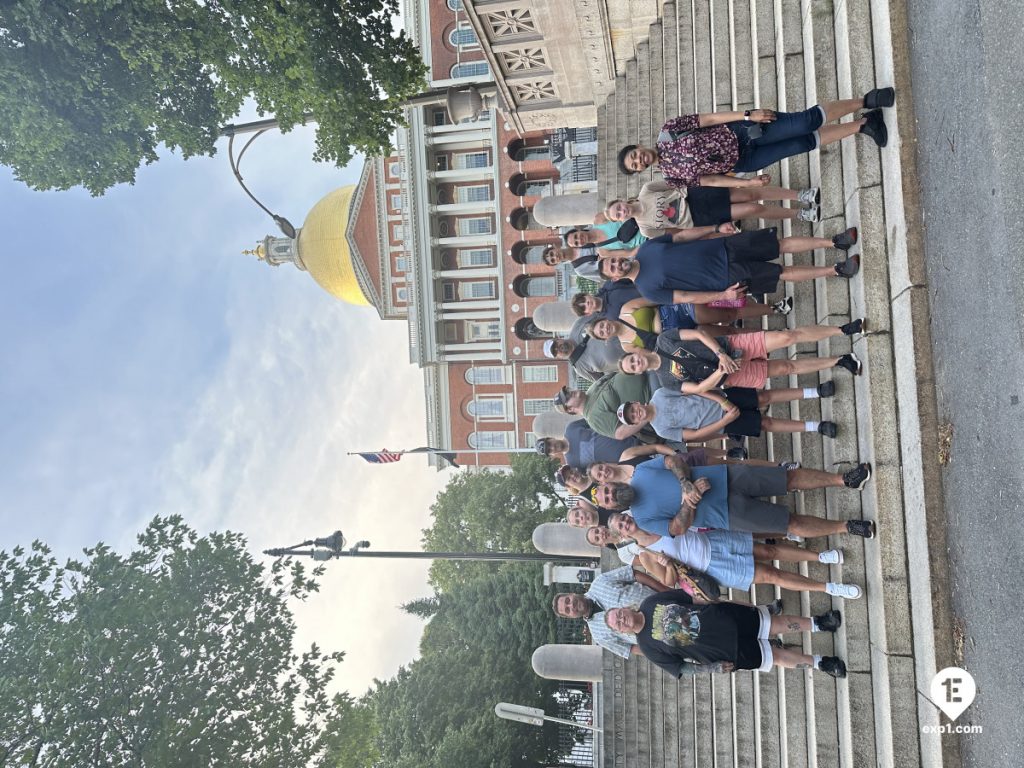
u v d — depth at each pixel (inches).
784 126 235.8
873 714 230.5
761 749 297.9
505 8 490.9
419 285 1180.5
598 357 324.2
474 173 1143.0
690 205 274.7
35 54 332.5
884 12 221.5
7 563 425.4
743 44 341.7
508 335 1170.6
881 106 219.9
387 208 1208.2
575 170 1102.4
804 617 256.2
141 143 390.9
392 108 425.4
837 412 256.4
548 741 1181.1
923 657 202.2
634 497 266.4
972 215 180.7
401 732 1130.7
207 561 466.0
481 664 1206.3
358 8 386.3
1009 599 165.8
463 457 1243.8
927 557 198.4
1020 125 161.0
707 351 264.7
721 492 259.1
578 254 382.3
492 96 603.8
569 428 343.3
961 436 187.5
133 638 426.3
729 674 356.8
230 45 361.1
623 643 326.3
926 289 205.8
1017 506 162.9
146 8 337.7
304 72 364.5
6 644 404.8
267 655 464.8
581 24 500.4
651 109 507.2
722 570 258.5
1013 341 164.2
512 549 1460.4
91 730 400.8
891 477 221.1
